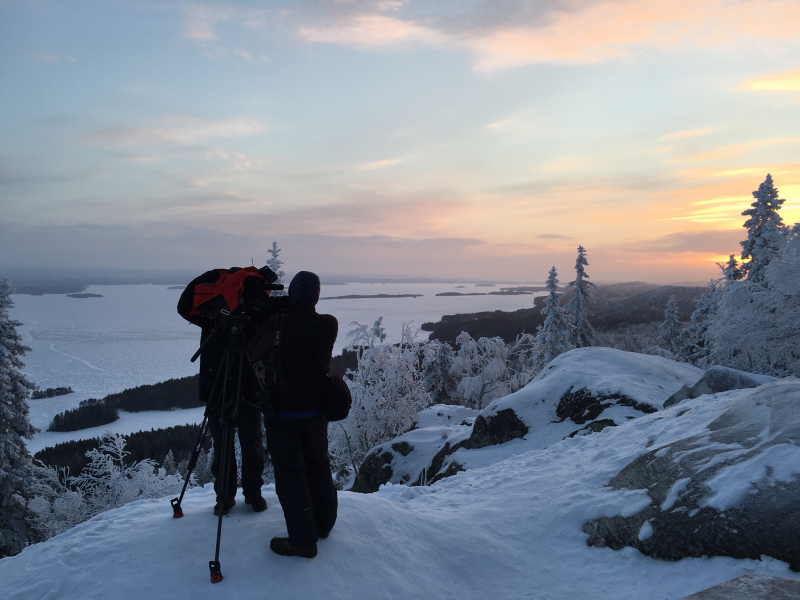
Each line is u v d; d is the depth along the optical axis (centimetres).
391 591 312
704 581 323
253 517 377
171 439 7069
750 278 2316
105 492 2111
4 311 2072
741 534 334
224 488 329
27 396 2103
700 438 457
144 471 2067
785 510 327
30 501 2094
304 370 328
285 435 326
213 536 342
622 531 401
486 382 2905
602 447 646
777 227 2230
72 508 2053
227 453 341
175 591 283
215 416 370
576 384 1200
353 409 2366
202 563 309
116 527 364
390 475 1584
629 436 640
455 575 355
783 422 409
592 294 3203
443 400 3409
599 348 1448
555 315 3122
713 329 1705
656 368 1327
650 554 370
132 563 308
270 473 1689
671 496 397
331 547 340
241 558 314
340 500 433
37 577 296
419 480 1448
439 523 433
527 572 375
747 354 1791
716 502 362
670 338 3988
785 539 315
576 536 427
